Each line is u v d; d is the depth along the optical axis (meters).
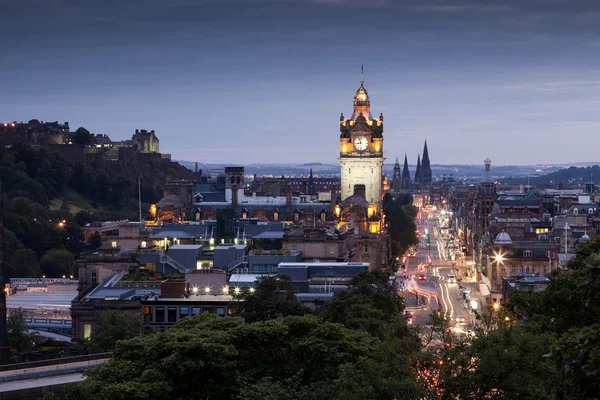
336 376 133.25
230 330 140.50
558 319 135.12
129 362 135.88
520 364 108.88
